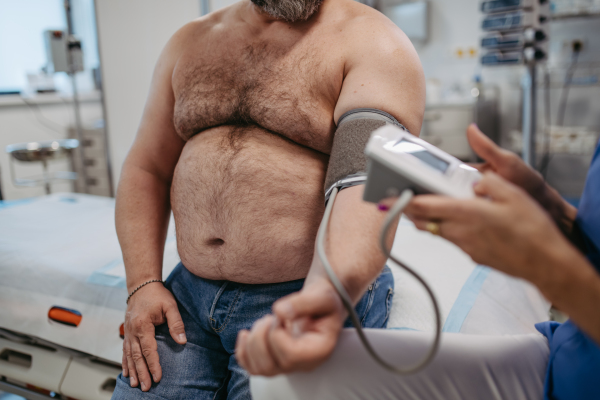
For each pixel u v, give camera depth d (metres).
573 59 3.54
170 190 0.99
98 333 1.12
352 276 0.55
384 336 0.60
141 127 1.01
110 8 2.96
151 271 0.93
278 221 0.79
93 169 3.82
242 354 0.49
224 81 0.85
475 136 0.55
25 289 1.23
